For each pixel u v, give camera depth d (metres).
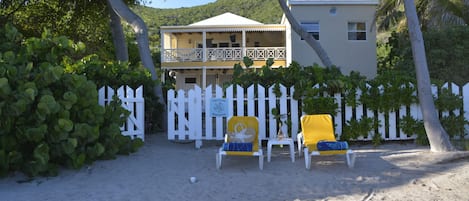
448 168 6.15
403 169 6.17
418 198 4.76
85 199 4.87
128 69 10.66
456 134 8.04
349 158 6.42
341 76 8.20
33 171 5.71
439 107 8.03
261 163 6.32
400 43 17.84
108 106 7.34
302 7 20.69
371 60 20.77
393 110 8.11
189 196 5.01
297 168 6.41
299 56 20.61
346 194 5.02
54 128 5.78
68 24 17.83
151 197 4.96
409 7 7.26
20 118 5.69
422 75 7.19
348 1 20.55
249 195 5.04
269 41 27.11
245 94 8.41
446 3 17.78
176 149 8.33
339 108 8.12
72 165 6.27
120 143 7.23
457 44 16.52
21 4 16.47
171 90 8.55
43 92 5.88
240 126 7.31
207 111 8.38
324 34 20.67
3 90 5.27
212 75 28.11
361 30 20.89
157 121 11.38
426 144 8.00
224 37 27.25
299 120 8.18
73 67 9.23
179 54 24.94
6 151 5.70
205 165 6.73
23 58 6.49
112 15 14.61
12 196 4.96
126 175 6.05
